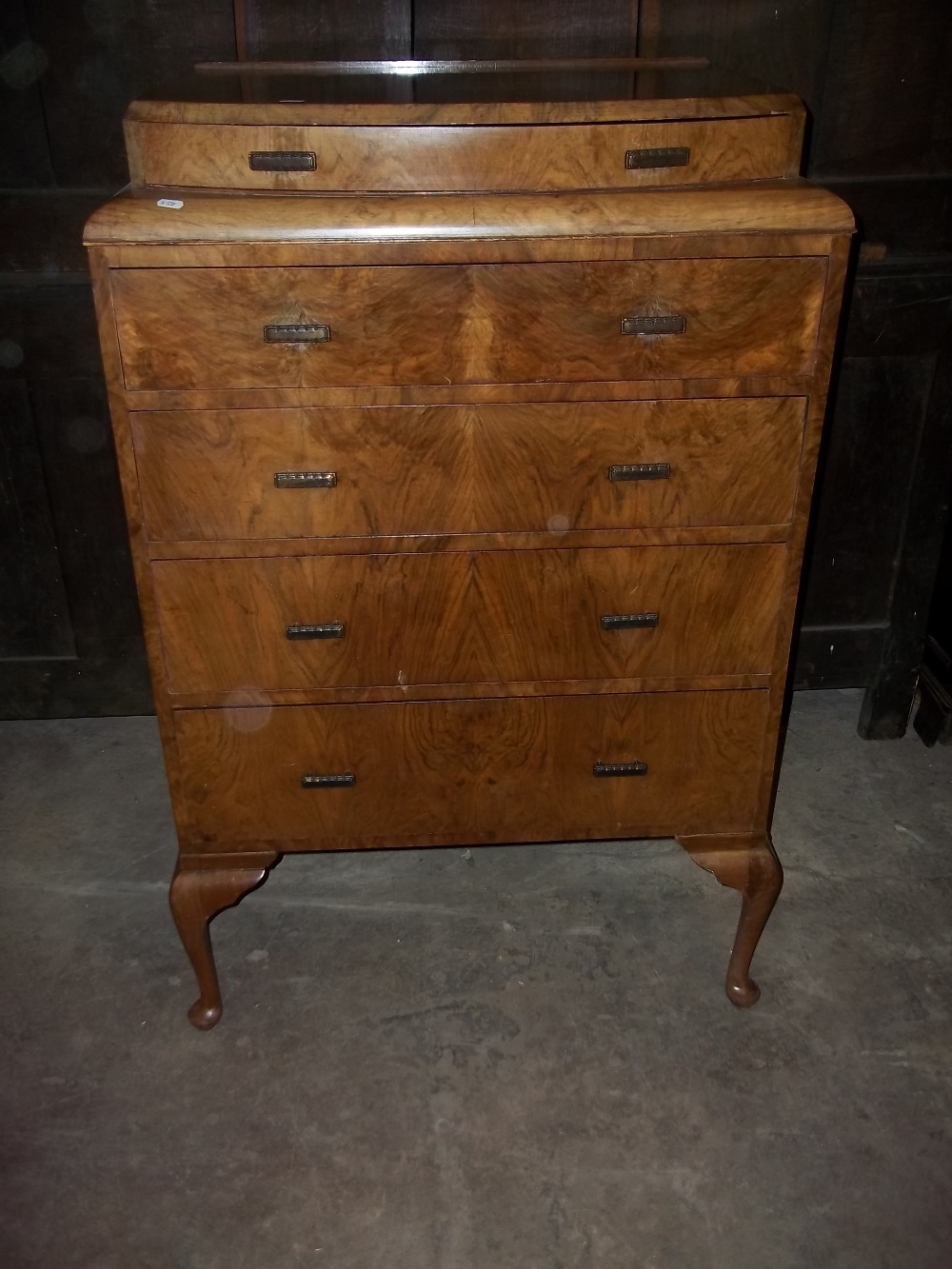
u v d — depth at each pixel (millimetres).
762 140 1534
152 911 2230
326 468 1552
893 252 2293
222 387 1492
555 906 2238
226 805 1783
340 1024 1964
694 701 1749
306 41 2141
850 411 2418
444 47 2176
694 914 2219
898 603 2576
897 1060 1891
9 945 2139
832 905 2232
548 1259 1587
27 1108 1810
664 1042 1924
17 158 2145
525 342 1491
